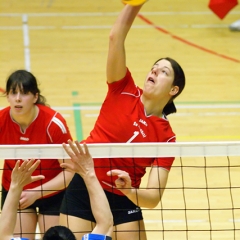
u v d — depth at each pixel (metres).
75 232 10.92
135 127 11.05
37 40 31.11
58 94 25.31
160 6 36.72
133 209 11.24
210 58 29.50
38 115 11.55
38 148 10.37
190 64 28.72
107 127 11.17
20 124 11.55
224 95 25.69
